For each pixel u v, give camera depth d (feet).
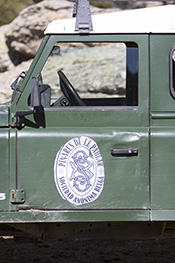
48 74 46.80
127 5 56.44
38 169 15.93
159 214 15.96
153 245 25.67
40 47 16.35
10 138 15.96
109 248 25.16
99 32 16.34
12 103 16.15
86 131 16.08
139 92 16.24
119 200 15.96
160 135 16.03
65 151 15.98
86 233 17.93
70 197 15.93
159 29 16.33
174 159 15.98
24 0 61.52
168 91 16.26
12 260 22.82
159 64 16.30
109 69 46.96
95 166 15.96
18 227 17.15
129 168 15.98
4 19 60.80
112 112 16.20
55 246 25.45
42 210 15.96
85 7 16.48
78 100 18.54
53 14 53.93
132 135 16.06
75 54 49.90
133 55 17.11
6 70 54.80
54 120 16.16
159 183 15.96
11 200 15.84
